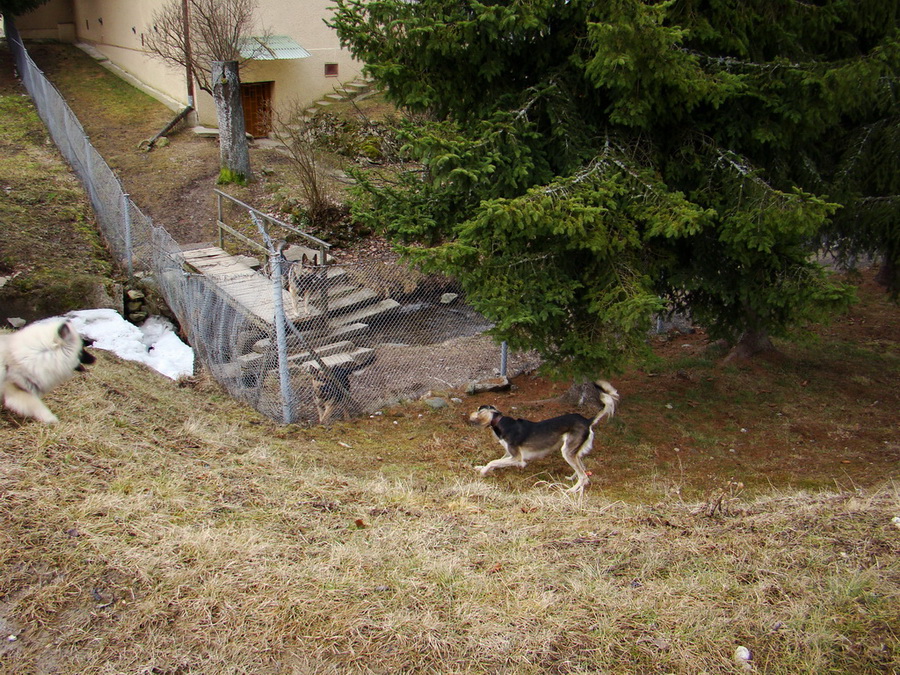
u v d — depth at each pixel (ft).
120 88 66.64
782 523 16.76
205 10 52.80
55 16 78.54
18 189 45.11
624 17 21.07
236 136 50.42
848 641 12.21
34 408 18.42
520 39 24.97
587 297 23.67
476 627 12.69
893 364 36.73
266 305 34.86
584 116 25.95
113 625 12.19
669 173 25.36
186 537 14.75
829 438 28.22
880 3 25.17
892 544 15.15
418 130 24.14
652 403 31.68
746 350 37.14
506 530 17.17
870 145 27.89
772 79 23.88
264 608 12.89
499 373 35.50
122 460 18.24
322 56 66.08
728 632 12.64
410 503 18.88
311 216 46.52
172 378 31.27
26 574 13.03
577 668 11.79
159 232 36.86
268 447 23.08
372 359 34.53
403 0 25.25
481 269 22.79
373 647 12.14
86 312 34.94
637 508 19.22
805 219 20.72
